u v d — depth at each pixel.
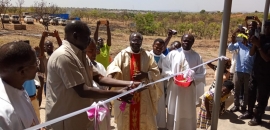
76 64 2.67
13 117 1.79
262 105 5.16
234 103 6.07
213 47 28.53
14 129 1.80
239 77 5.88
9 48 1.86
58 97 2.72
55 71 2.66
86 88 2.66
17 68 1.88
